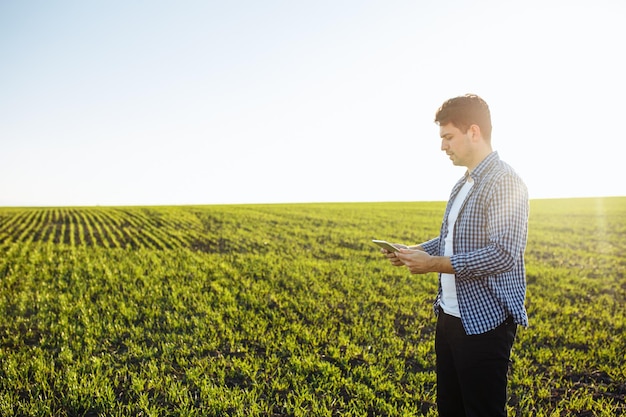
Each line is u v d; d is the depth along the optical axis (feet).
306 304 30.37
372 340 23.40
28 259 50.98
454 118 10.39
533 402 16.83
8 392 16.90
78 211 146.41
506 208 9.68
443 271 9.78
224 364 19.89
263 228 90.07
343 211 144.15
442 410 11.57
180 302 30.30
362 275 40.60
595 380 19.01
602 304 32.76
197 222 104.47
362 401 16.55
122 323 26.13
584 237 78.59
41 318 27.30
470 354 10.11
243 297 32.24
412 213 136.05
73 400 16.06
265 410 15.83
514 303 10.00
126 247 63.26
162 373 18.66
